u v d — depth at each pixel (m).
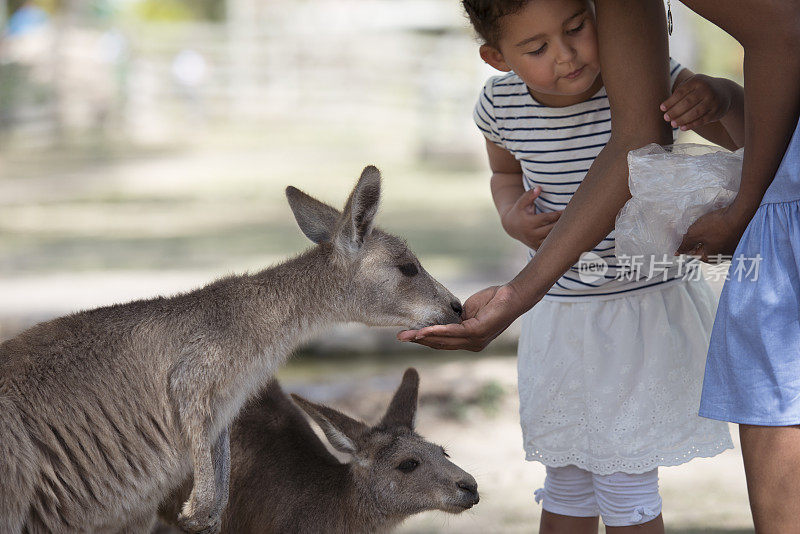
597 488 4.43
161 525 5.39
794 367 3.28
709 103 3.95
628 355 4.34
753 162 3.48
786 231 3.34
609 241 4.29
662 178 3.76
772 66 3.32
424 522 5.74
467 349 4.02
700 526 5.47
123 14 42.34
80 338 4.26
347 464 5.13
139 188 20.78
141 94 31.12
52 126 28.83
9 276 11.93
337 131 29.75
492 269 11.70
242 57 33.41
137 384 4.24
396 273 4.62
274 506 4.93
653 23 3.85
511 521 5.71
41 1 34.84
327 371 8.88
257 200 18.98
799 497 3.29
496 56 4.20
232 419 4.44
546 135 4.45
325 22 37.88
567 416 4.51
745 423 3.36
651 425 4.30
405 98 31.92
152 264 12.77
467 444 7.12
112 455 4.20
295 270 4.59
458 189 20.72
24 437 4.02
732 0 3.28
